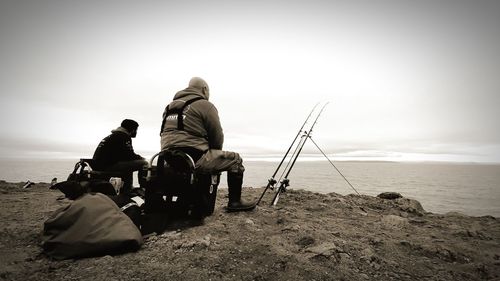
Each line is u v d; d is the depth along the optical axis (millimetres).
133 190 4512
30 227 2859
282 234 2729
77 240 2111
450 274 2055
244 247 2352
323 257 2170
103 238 2113
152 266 1952
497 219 4090
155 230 2645
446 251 2467
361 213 4062
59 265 1956
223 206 4020
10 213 3543
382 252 2445
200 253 2193
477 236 3072
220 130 3205
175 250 2242
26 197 4750
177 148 2945
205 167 2979
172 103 3223
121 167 4395
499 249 2688
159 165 2887
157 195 2848
